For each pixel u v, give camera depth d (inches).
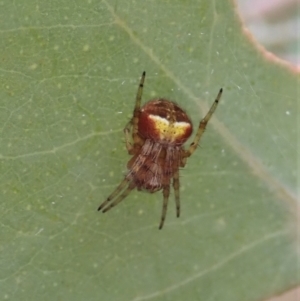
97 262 2.3
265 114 2.4
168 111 2.2
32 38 2.2
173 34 2.2
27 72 2.2
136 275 2.3
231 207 2.4
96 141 2.3
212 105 2.3
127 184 2.3
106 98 2.2
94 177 2.3
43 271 2.3
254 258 2.4
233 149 2.4
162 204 2.4
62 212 2.3
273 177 2.4
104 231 2.3
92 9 2.2
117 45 2.2
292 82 2.3
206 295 2.4
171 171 2.3
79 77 2.2
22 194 2.2
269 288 2.4
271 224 2.4
